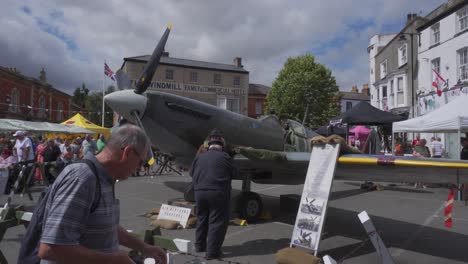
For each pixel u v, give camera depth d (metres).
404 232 5.26
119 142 1.61
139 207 6.88
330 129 13.22
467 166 3.53
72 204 1.44
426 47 17.16
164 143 6.19
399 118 11.33
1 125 16.34
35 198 7.95
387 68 23.00
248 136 6.61
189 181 11.16
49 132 18.27
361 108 11.73
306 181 4.12
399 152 11.49
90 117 55.06
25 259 1.54
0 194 6.75
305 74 31.27
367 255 4.19
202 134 6.12
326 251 4.34
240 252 4.24
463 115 8.76
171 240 2.19
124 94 5.78
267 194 8.98
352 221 5.99
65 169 1.55
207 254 3.99
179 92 33.50
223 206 4.03
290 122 7.71
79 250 1.42
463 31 14.26
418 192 9.59
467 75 14.12
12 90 32.06
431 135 15.76
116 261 1.50
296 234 3.96
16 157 9.95
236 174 4.22
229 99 35.56
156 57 5.84
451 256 4.16
